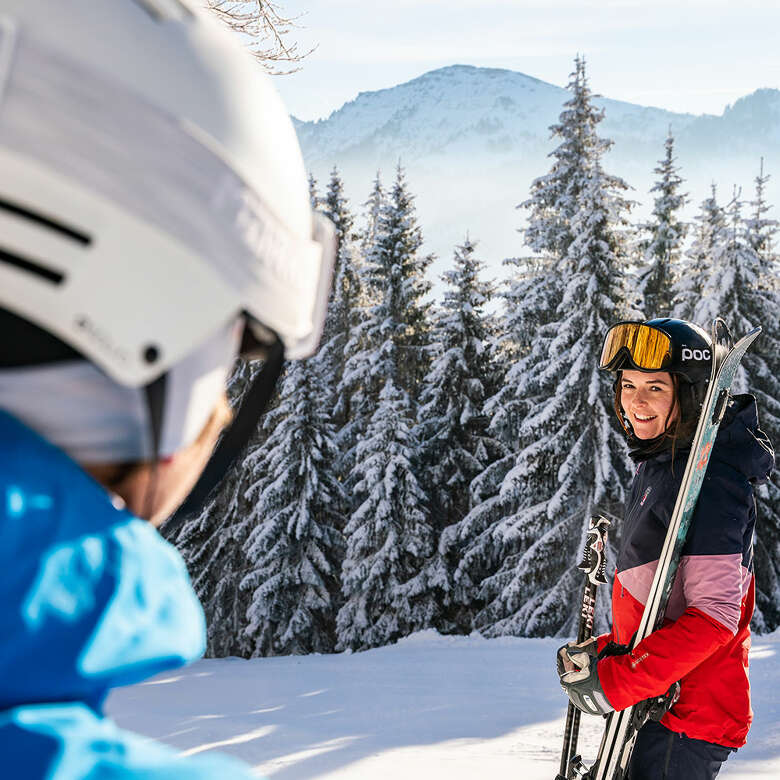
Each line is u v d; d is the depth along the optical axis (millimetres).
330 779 6227
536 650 14484
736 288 23031
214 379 478
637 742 2350
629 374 2494
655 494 2400
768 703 7402
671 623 2338
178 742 8008
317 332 593
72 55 415
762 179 23625
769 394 22578
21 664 372
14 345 406
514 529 20547
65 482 401
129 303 419
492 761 6539
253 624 22016
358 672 12977
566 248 24391
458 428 24375
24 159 400
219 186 456
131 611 407
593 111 24984
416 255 26500
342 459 25031
